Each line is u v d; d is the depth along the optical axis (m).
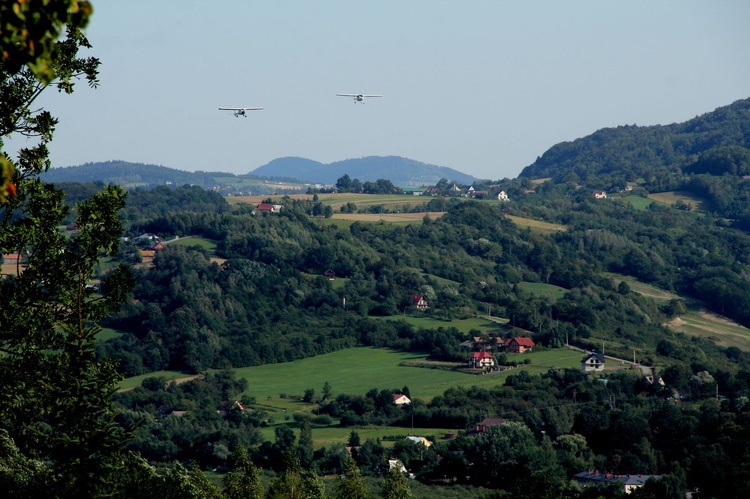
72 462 104.62
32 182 108.31
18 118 100.81
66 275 109.31
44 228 109.00
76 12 46.84
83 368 107.44
